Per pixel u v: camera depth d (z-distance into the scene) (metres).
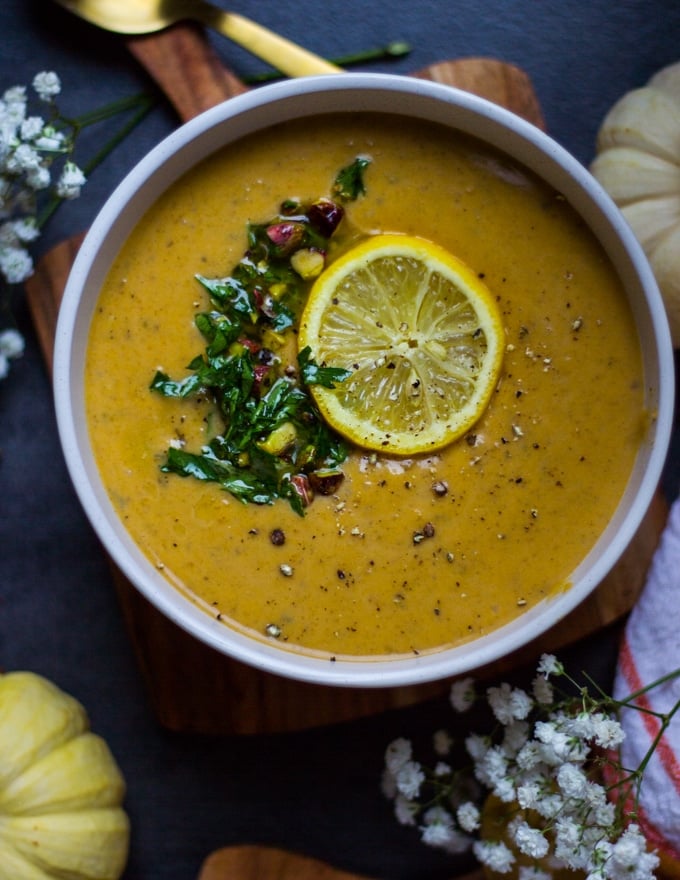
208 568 0.46
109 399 0.46
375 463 0.46
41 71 0.52
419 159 0.46
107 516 0.45
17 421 0.53
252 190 0.46
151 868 0.53
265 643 0.46
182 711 0.51
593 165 0.51
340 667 0.45
